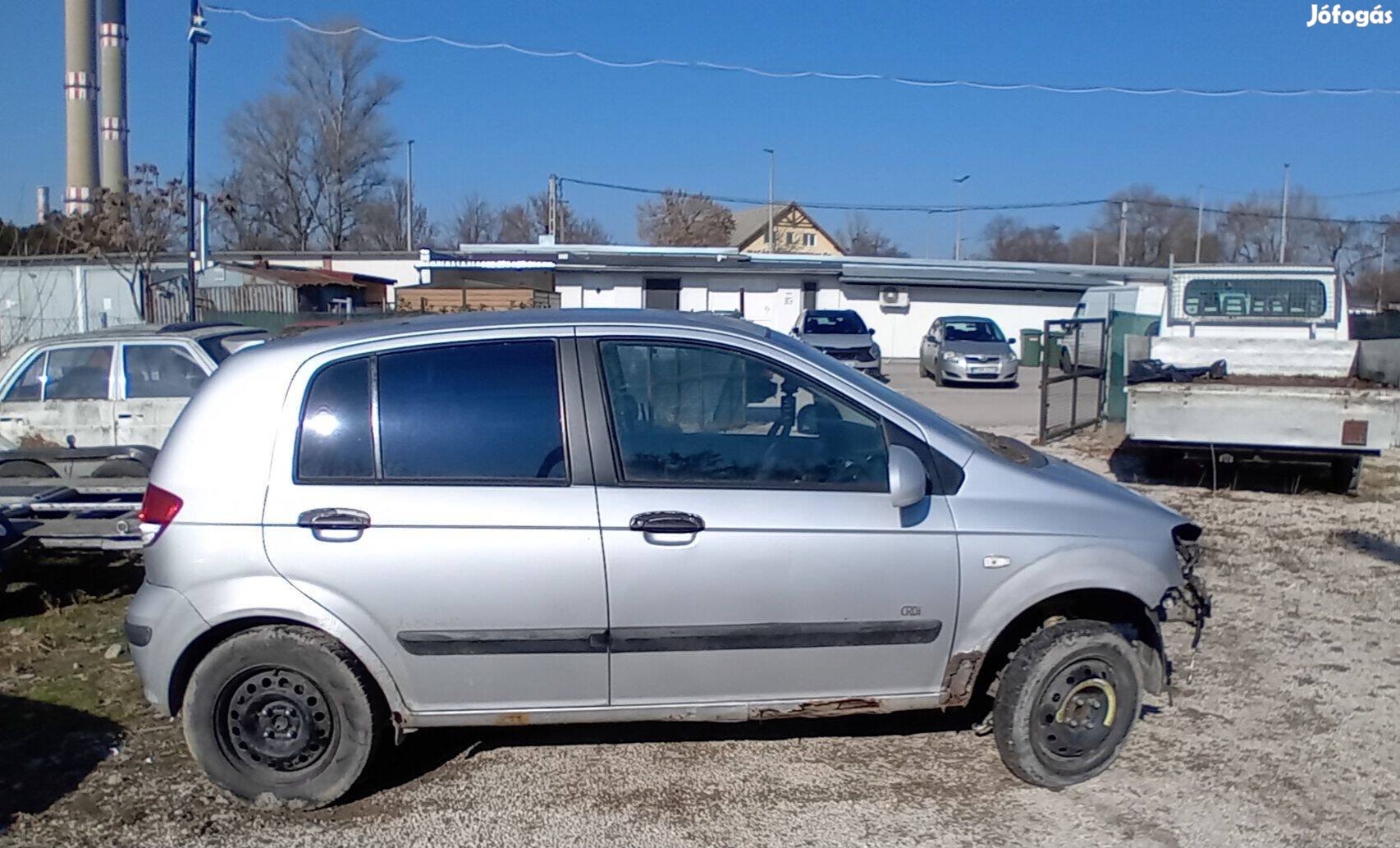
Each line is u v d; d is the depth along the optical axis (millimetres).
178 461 4023
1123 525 4246
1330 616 6539
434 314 4578
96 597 6957
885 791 4254
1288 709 5070
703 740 4723
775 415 4152
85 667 5602
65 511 6570
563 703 4039
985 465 4234
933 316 37281
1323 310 11789
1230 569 7625
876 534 4027
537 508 3930
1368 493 10453
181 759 4535
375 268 43188
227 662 3969
